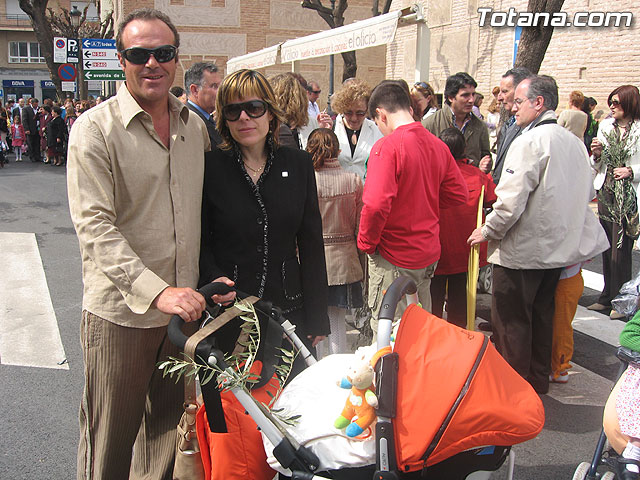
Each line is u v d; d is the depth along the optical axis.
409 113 3.65
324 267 2.86
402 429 1.94
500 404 2.01
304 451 2.02
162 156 2.44
